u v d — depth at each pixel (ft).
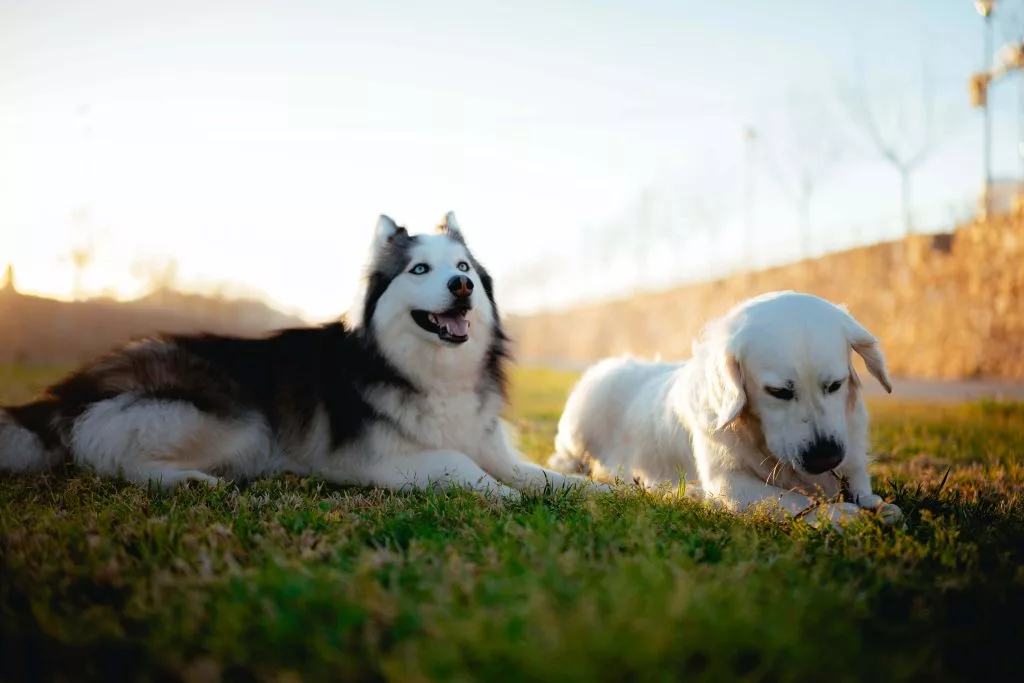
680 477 4.48
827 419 4.00
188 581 3.06
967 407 9.52
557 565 3.07
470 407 5.24
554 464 6.16
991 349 17.87
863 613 2.90
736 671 2.52
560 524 3.62
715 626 2.57
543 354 54.19
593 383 5.88
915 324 20.67
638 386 5.64
